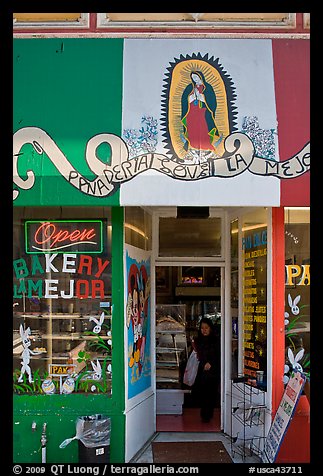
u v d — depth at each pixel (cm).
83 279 559
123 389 551
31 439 541
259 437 561
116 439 546
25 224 562
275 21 557
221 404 673
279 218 563
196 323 789
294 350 560
